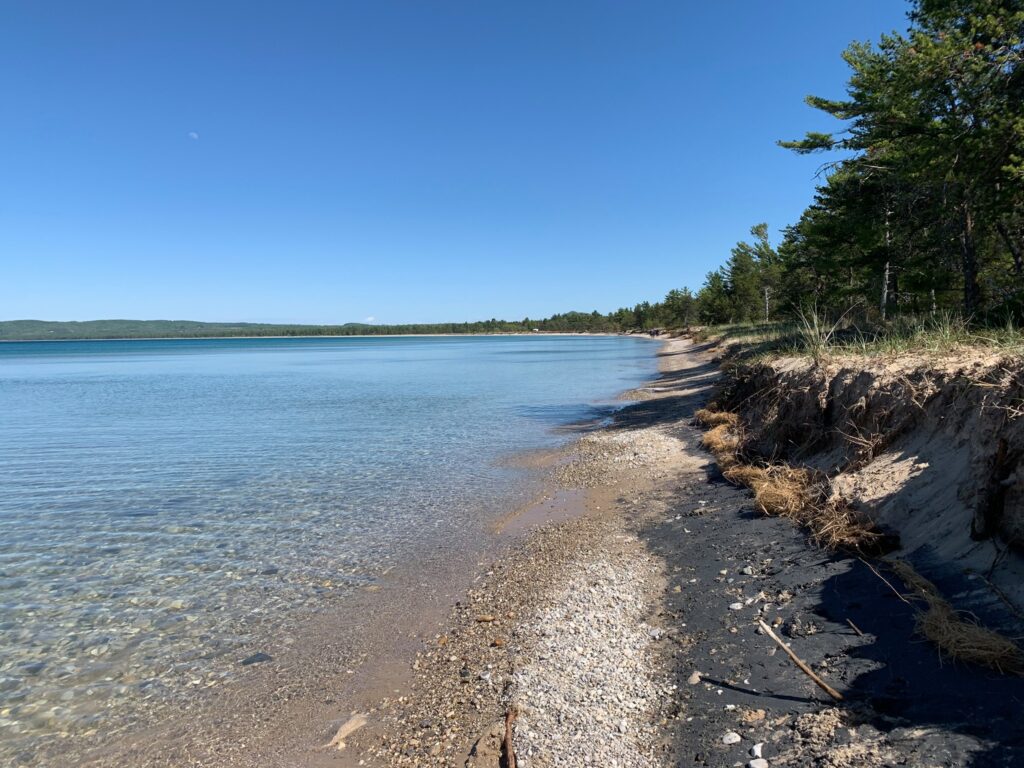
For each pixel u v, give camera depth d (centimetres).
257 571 850
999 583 475
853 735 376
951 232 1584
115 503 1204
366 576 830
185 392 3706
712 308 7931
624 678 515
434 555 902
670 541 841
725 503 956
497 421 2234
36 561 893
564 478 1317
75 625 698
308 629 684
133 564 879
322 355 9756
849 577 588
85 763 478
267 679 588
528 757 431
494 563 860
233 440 1934
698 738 420
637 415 2105
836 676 443
